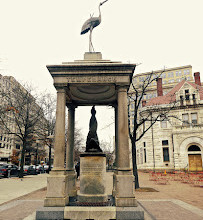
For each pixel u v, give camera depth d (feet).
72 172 33.09
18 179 78.54
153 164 123.75
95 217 21.99
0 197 38.04
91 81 28.17
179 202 33.53
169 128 124.57
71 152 33.99
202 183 67.77
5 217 23.15
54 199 23.65
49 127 108.27
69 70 28.17
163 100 139.23
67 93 31.35
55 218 21.90
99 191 27.68
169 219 22.52
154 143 126.00
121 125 26.53
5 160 191.93
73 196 31.60
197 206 31.35
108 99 38.45
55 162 25.38
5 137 191.31
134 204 23.54
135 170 54.08
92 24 35.14
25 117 99.66
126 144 25.85
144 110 131.85
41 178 85.66
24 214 24.64
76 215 22.04
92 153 28.89
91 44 34.32
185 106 121.90
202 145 113.80
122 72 28.07
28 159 222.28
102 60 31.17
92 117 33.42
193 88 123.54
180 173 110.52
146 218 22.88
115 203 24.36
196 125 116.88
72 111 36.50
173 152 120.06
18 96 96.02
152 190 50.26
